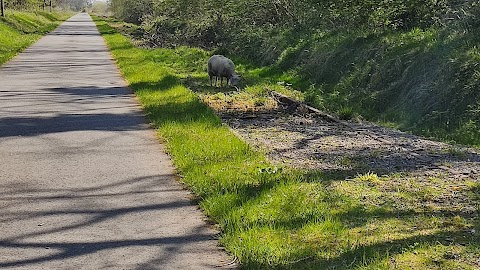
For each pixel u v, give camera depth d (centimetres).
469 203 646
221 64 1711
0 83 1609
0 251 503
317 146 952
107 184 700
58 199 642
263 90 1655
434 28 1570
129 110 1209
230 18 3041
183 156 811
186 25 3606
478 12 1441
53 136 947
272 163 809
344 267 461
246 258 482
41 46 3123
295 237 530
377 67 1523
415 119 1268
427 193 680
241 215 578
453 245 515
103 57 2545
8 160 795
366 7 1919
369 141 1000
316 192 661
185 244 527
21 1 6359
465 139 1078
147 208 620
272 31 2452
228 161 789
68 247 514
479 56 1248
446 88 1245
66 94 1426
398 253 495
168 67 2256
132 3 6725
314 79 1798
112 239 535
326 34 2017
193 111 1149
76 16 10556
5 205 619
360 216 593
